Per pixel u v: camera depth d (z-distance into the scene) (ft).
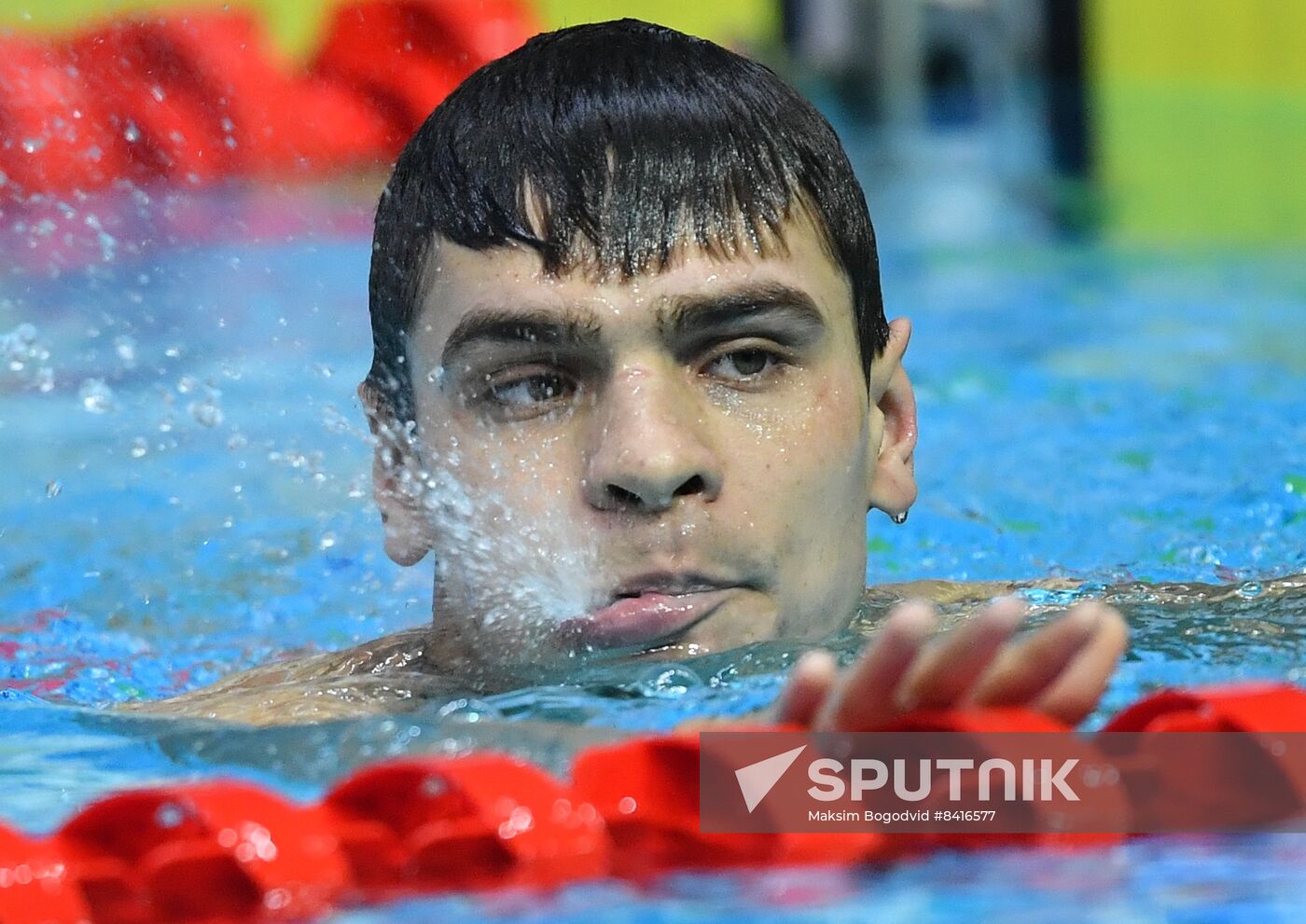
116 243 53.67
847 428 17.88
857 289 18.83
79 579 27.30
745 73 19.24
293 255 53.78
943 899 10.54
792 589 17.12
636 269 16.80
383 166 66.54
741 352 17.22
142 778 15.49
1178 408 37.60
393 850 11.60
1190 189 77.20
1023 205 74.69
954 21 82.17
